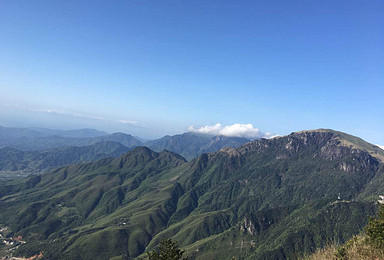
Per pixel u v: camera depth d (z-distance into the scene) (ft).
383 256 82.74
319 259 96.48
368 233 93.76
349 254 90.94
